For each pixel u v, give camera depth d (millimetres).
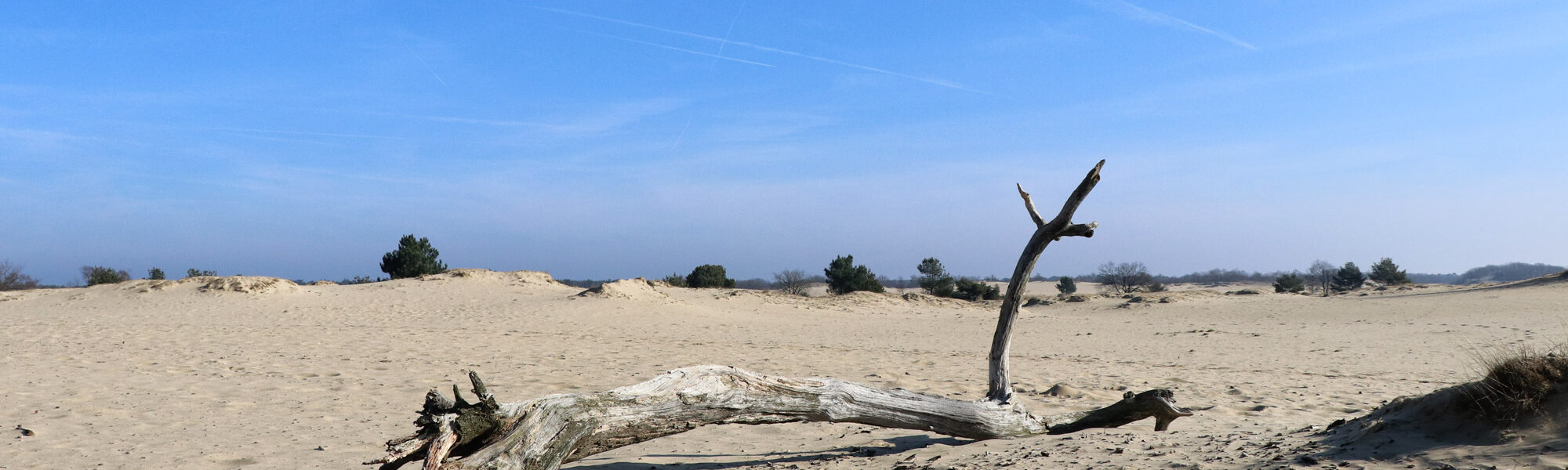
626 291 33344
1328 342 20875
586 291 33625
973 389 11703
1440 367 14766
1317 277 79438
